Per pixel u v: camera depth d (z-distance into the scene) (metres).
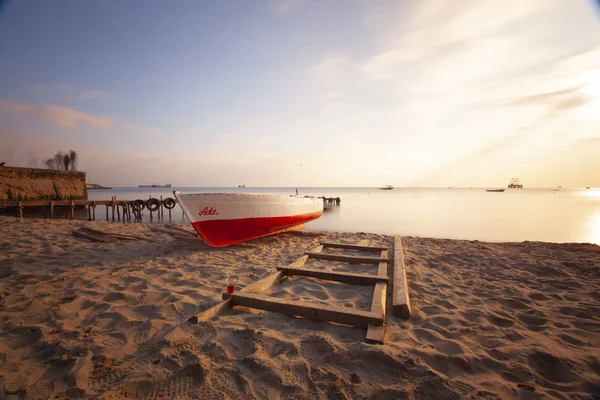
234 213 7.42
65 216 21.61
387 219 21.98
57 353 2.47
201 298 3.84
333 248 7.84
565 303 3.82
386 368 2.26
